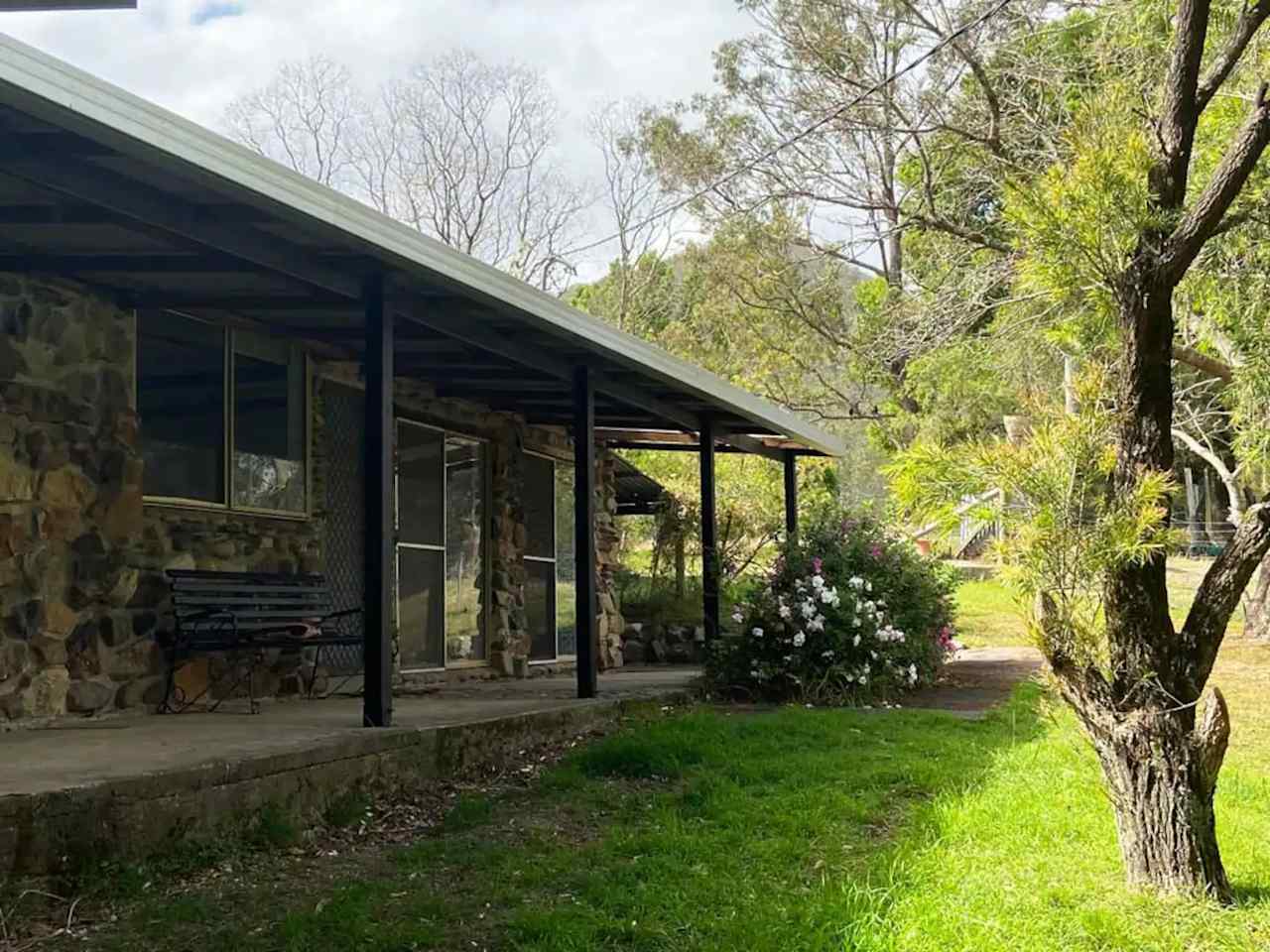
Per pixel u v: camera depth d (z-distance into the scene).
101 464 6.08
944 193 16.97
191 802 4.10
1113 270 3.91
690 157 23.91
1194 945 3.34
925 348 16.02
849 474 25.56
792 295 24.31
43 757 4.41
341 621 8.09
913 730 7.23
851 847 4.46
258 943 3.33
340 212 4.66
